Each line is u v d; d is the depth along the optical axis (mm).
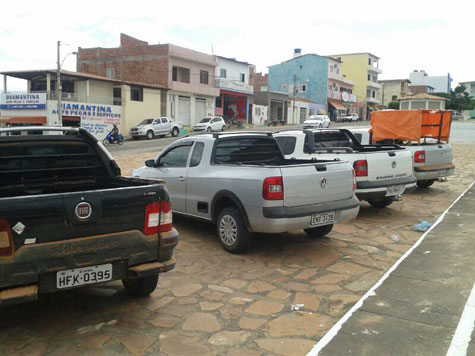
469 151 22812
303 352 3344
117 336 3621
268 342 3506
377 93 82312
